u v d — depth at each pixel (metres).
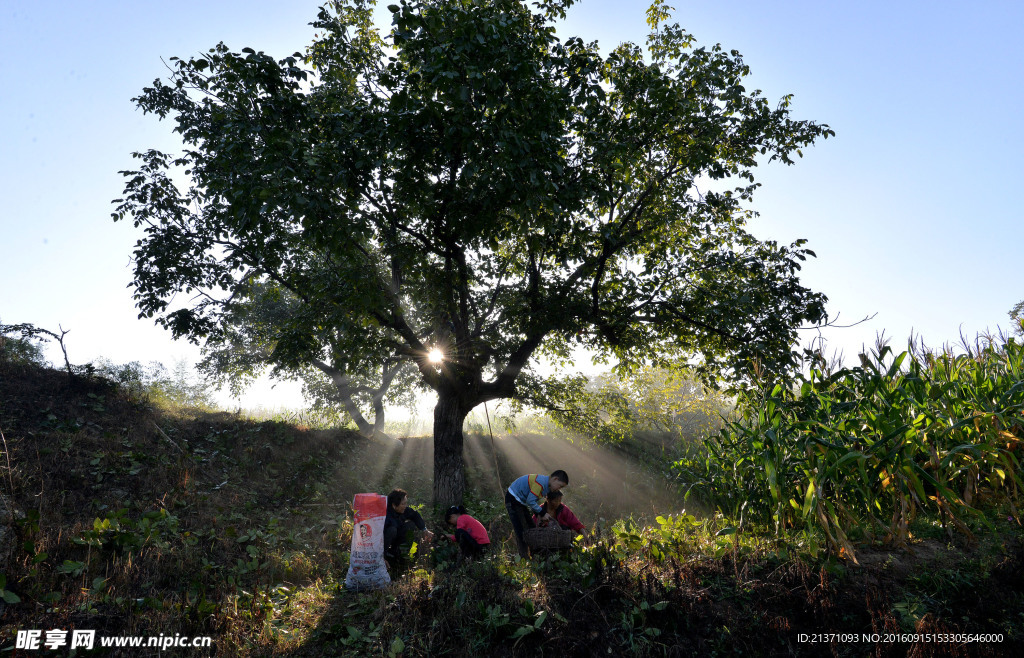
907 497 5.76
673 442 14.38
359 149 8.04
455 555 7.45
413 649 4.79
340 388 18.45
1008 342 7.07
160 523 7.52
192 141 10.38
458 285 10.61
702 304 10.27
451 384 11.43
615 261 11.18
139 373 14.89
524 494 7.41
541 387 12.84
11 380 10.73
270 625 5.31
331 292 9.62
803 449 5.80
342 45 10.04
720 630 4.58
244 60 7.70
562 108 8.18
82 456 8.80
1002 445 6.15
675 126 10.69
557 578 5.57
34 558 5.69
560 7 9.46
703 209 11.04
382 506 6.76
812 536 5.29
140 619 5.22
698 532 6.54
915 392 6.05
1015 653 4.04
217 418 13.68
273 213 9.11
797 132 10.70
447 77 6.90
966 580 4.77
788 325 9.90
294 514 9.62
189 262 10.89
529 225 9.48
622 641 4.55
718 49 10.11
